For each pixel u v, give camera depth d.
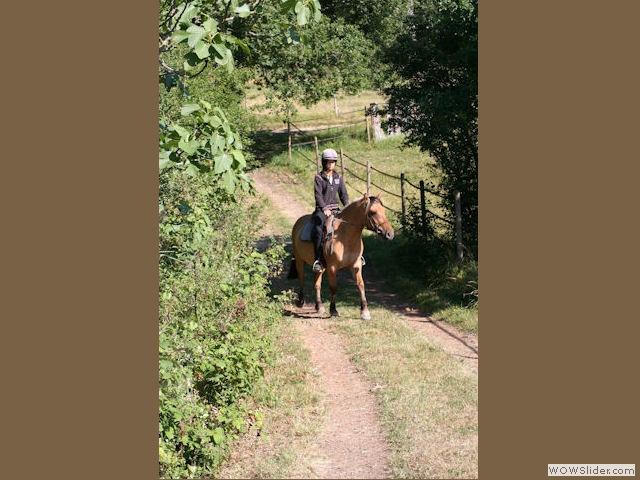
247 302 9.16
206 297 8.47
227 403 8.05
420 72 15.97
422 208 17.20
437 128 14.98
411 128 15.93
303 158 30.50
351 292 14.82
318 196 12.69
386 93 16.34
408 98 15.62
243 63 24.05
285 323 12.19
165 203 9.53
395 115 16.16
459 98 14.20
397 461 6.92
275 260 11.08
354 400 8.79
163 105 12.73
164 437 6.76
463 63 14.73
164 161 6.98
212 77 17.48
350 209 12.37
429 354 10.30
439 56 14.97
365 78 29.39
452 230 16.06
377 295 14.64
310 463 7.02
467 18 14.80
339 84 28.98
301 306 13.58
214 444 7.24
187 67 7.25
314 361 10.29
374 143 32.69
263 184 27.56
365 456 7.18
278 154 31.80
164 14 7.85
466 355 10.28
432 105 14.34
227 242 11.05
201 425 7.12
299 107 42.84
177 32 6.93
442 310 12.86
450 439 7.27
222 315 8.58
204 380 7.97
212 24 7.05
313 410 8.47
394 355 10.30
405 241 18.09
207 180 11.27
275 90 27.59
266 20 19.73
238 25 17.92
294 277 13.95
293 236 13.78
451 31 15.02
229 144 7.14
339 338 11.40
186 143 6.95
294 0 7.52
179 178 9.85
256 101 39.81
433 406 8.23
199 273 8.57
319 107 43.16
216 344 8.02
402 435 7.50
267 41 22.08
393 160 29.23
